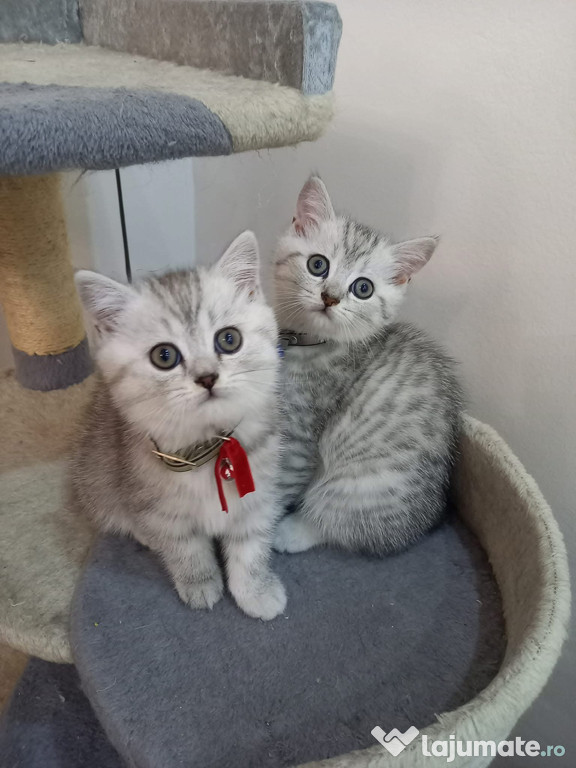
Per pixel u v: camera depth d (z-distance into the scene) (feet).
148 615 1.00
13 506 1.21
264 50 1.05
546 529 1.02
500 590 1.11
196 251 2.09
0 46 1.38
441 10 1.25
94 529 1.17
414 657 0.99
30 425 1.46
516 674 0.83
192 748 0.84
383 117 1.43
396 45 1.35
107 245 1.93
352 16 1.40
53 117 0.72
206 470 0.91
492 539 1.17
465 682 0.95
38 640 0.97
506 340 1.36
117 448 1.00
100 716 0.89
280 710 0.89
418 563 1.18
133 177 1.86
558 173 1.17
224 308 0.90
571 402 1.26
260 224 1.85
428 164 1.38
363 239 1.24
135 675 0.92
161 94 0.87
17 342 1.55
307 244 1.26
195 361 0.85
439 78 1.30
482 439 1.21
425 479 1.20
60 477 1.30
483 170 1.29
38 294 1.46
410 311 1.55
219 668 0.94
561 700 1.39
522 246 1.27
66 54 1.34
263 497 0.98
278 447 1.01
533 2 1.12
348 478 1.20
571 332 1.23
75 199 1.80
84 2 1.44
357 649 0.99
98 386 1.12
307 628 1.02
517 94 1.19
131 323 0.88
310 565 1.16
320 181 1.25
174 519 0.96
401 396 1.21
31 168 0.72
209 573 1.04
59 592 1.05
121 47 1.39
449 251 1.41
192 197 2.02
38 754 1.18
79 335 1.59
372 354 1.25
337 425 1.21
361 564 1.17
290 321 1.25
